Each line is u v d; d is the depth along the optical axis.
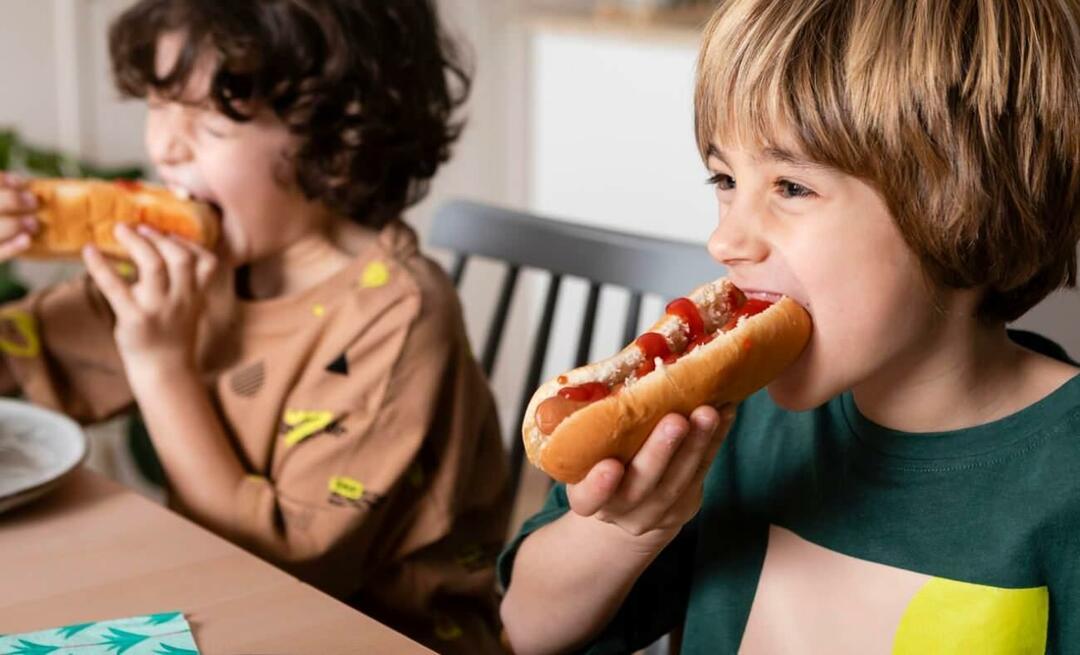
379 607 1.40
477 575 1.45
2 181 1.35
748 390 0.83
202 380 1.43
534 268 1.48
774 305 0.83
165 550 0.98
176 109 1.38
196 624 0.86
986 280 0.83
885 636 0.91
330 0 1.41
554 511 1.06
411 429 1.34
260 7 1.38
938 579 0.89
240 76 1.35
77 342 1.51
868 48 0.78
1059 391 0.89
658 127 2.96
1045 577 0.87
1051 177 0.83
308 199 1.42
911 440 0.92
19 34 2.56
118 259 1.42
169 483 1.36
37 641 0.83
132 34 1.42
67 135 2.66
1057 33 0.81
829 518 0.96
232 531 1.31
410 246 1.44
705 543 1.03
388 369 1.34
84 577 0.93
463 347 1.43
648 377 0.81
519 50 3.28
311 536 1.32
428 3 1.56
